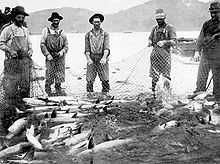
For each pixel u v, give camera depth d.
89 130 6.42
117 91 9.80
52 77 9.59
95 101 8.48
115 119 6.93
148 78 11.53
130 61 14.27
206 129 6.42
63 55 9.65
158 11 9.57
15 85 8.35
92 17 9.82
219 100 8.48
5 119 7.62
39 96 8.96
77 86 10.81
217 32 8.93
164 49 9.48
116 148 5.66
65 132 6.34
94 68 9.88
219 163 5.21
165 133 6.13
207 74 9.34
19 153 5.89
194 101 8.12
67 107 7.71
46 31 9.64
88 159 5.40
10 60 8.41
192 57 14.88
